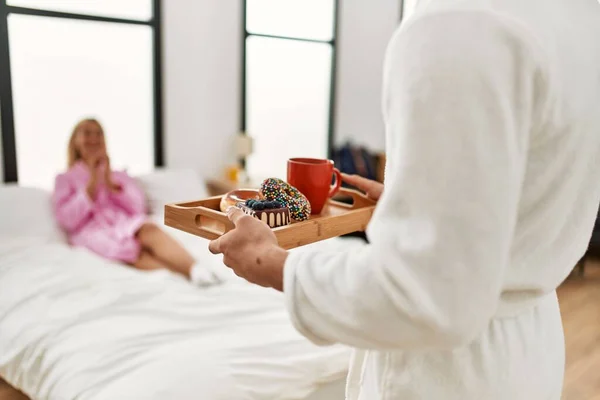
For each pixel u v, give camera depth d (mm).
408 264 509
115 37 3283
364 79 4613
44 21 2996
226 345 1612
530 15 563
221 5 3676
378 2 4523
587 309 3164
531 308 696
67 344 1737
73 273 2188
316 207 940
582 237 682
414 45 532
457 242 500
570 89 571
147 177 3270
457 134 500
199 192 3393
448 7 528
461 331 509
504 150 506
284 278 599
